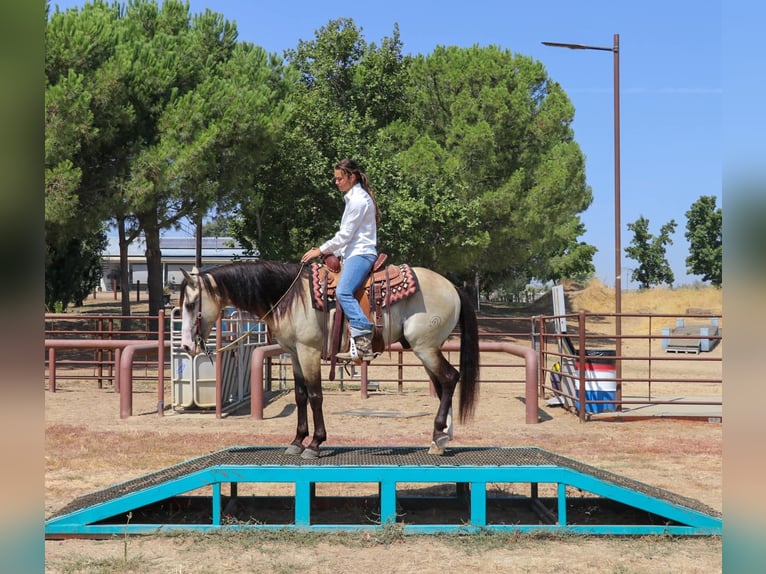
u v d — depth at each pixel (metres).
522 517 6.51
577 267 51.12
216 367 12.13
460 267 30.06
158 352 12.52
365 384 15.10
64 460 8.38
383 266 6.12
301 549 5.29
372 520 6.12
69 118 17.08
